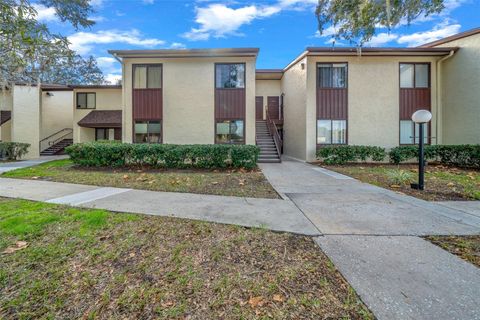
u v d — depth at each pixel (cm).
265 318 199
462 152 1091
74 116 1809
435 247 315
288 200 542
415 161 1261
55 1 800
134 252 302
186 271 263
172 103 1256
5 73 341
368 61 1286
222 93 1248
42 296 231
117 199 538
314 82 1291
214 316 203
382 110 1290
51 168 991
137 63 1250
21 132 1558
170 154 995
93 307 217
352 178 823
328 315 201
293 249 309
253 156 1009
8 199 533
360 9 708
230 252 302
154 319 202
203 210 462
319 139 1302
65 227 368
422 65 1282
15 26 266
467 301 213
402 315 198
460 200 546
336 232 361
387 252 301
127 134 1260
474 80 1113
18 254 295
